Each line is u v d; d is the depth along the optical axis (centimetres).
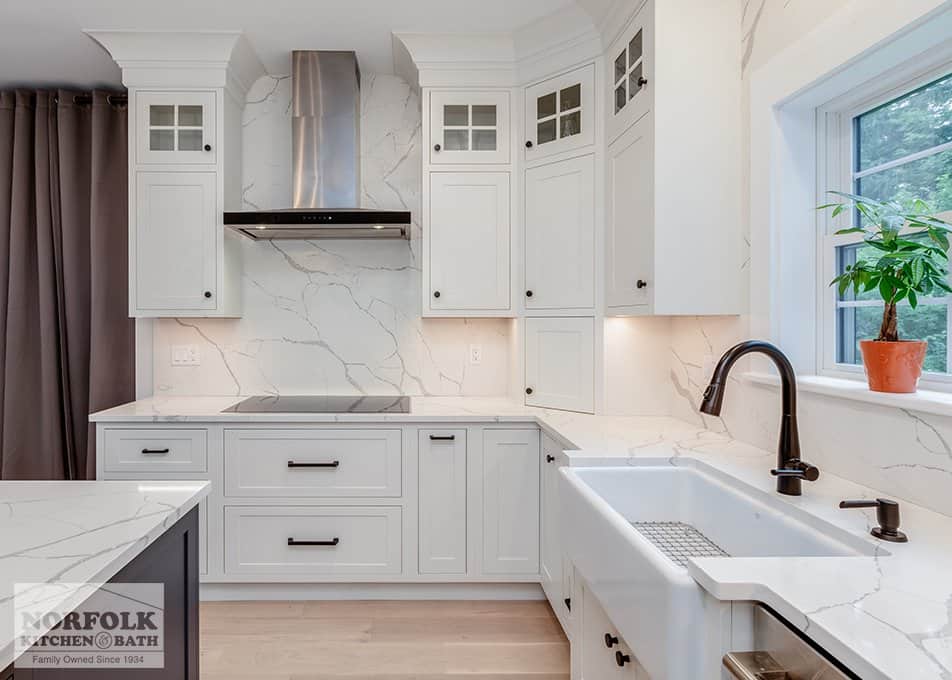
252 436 227
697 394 203
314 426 228
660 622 84
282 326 283
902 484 114
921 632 64
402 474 228
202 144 252
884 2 116
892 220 109
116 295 276
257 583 233
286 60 266
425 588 235
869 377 122
